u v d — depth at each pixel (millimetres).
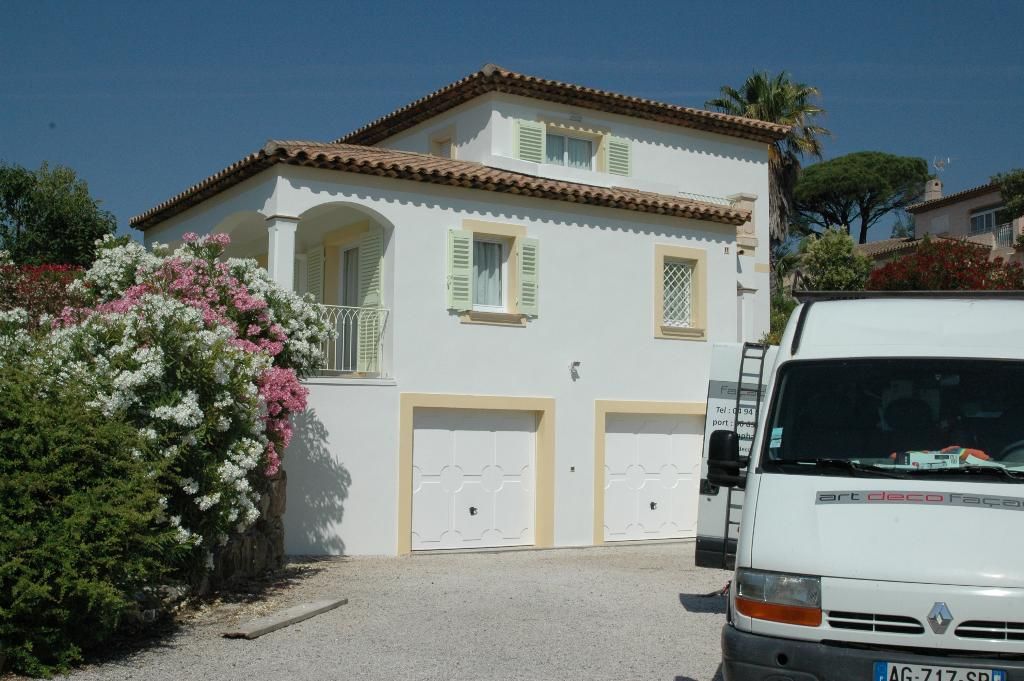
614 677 7277
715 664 7695
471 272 15094
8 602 6789
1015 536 5199
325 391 13812
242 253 19125
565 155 20250
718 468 6566
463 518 14953
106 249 12078
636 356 16547
